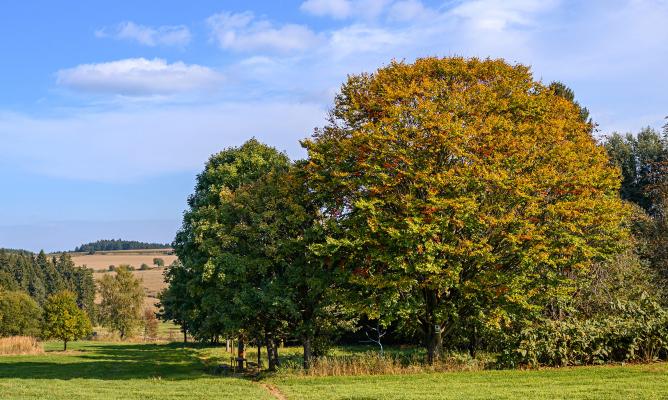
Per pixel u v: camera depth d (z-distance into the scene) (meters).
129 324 75.69
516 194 22.80
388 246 22.89
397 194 23.84
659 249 27.05
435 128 22.72
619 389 16.56
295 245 26.98
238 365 34.06
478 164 22.73
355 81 27.84
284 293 26.78
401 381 20.48
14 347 49.81
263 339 31.25
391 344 45.25
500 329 23.81
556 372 20.27
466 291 23.33
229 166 34.12
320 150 26.75
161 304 67.81
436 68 26.20
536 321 25.28
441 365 23.16
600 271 27.70
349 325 30.08
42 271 121.19
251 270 28.38
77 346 63.22
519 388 17.70
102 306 76.44
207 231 31.97
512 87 25.89
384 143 23.44
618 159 51.16
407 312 23.08
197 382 23.98
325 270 26.38
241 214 29.09
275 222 27.61
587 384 17.75
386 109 24.36
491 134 23.55
